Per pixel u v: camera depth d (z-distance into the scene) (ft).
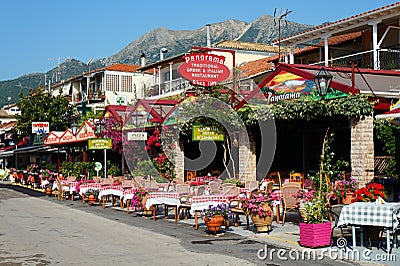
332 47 99.14
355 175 47.96
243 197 46.11
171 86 123.95
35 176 114.32
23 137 160.86
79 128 88.53
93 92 173.68
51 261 32.99
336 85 49.39
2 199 84.94
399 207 34.24
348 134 61.46
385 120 49.37
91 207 68.69
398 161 48.11
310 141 67.92
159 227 48.06
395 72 60.29
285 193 45.98
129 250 36.40
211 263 31.55
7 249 37.58
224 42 144.46
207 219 42.86
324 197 38.29
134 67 177.37
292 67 55.26
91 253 35.50
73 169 92.32
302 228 36.04
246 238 40.60
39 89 160.45
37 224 51.83
